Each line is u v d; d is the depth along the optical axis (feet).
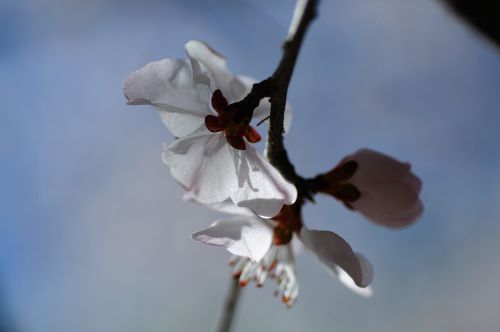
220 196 0.45
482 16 0.59
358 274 0.45
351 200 0.50
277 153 0.46
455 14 0.60
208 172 0.45
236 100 0.46
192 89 0.45
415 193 0.49
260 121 0.46
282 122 0.45
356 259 0.45
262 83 0.45
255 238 0.47
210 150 0.45
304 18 0.50
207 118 0.45
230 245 0.46
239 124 0.45
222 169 0.45
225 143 0.45
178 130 0.46
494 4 0.58
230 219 0.47
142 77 0.44
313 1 0.50
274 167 0.45
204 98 0.45
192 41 0.44
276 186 0.44
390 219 0.50
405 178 0.49
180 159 0.45
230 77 0.46
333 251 0.46
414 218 0.50
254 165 0.44
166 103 0.45
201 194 0.45
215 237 0.46
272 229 0.48
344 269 0.45
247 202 0.44
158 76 0.44
